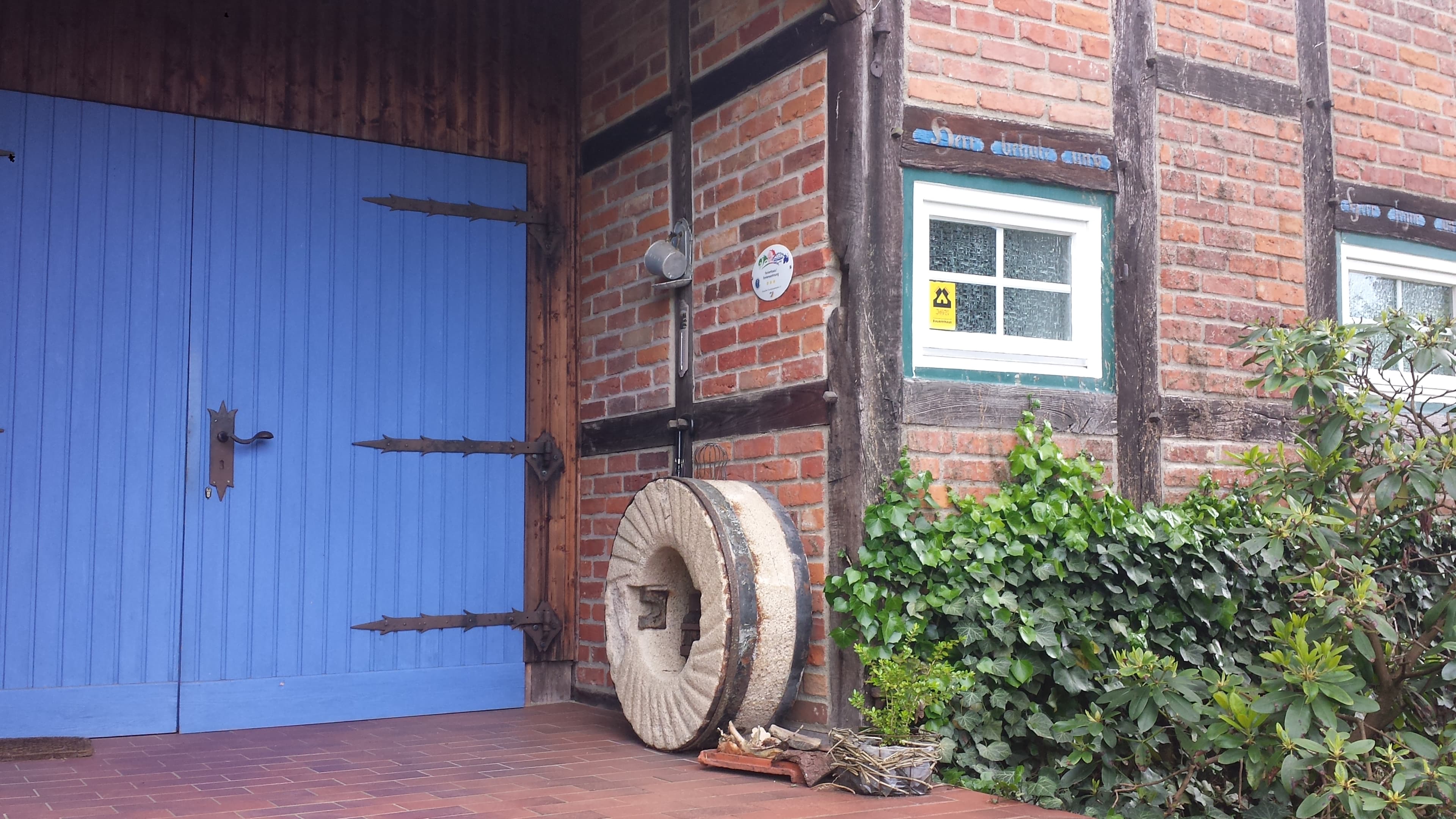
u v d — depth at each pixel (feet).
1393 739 15.46
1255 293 18.97
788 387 16.48
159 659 17.87
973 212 16.62
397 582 19.58
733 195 17.75
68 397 17.63
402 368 19.89
